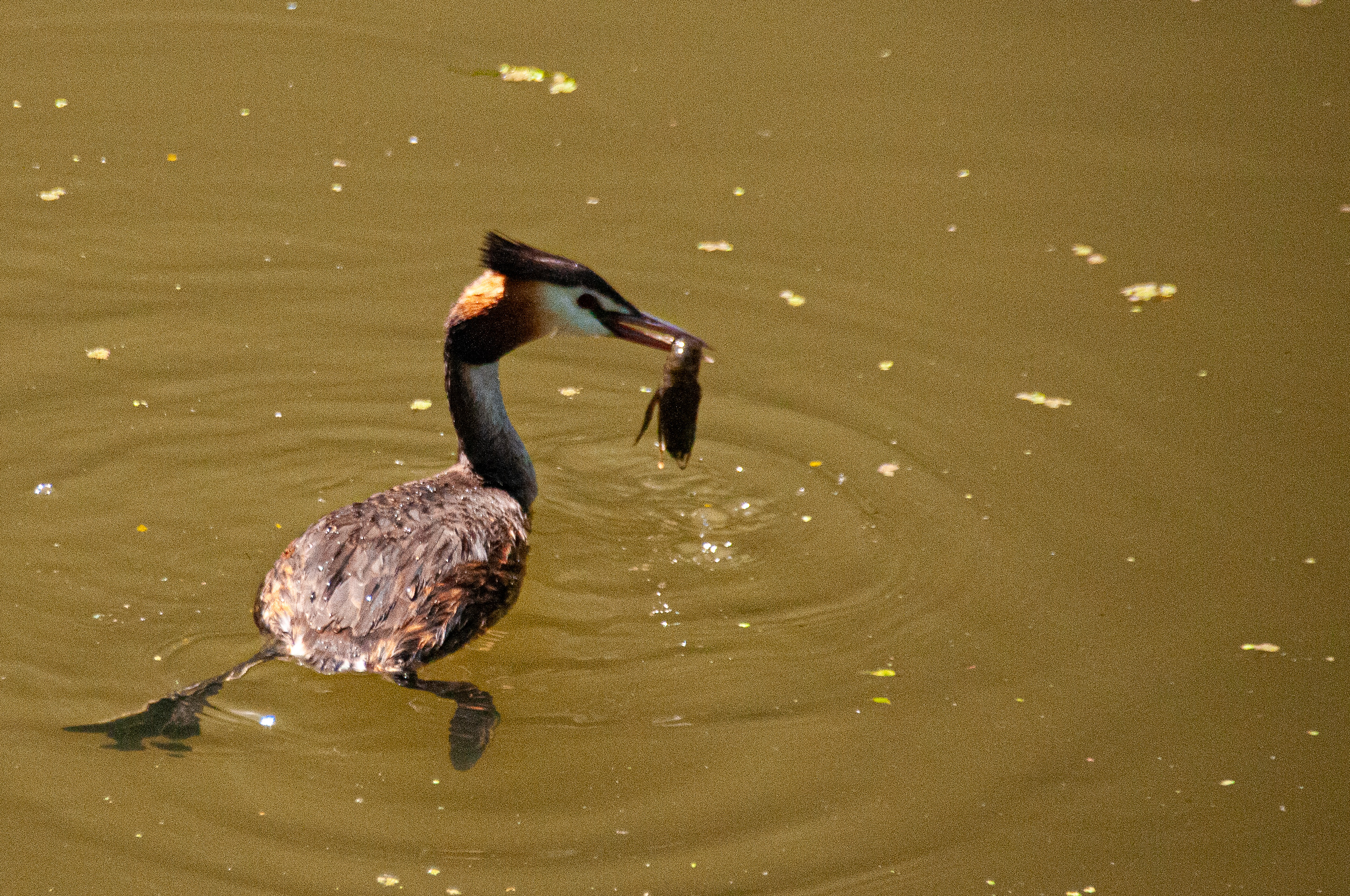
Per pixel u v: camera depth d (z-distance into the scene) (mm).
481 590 10461
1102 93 18109
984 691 10297
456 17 19375
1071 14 19734
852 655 10609
